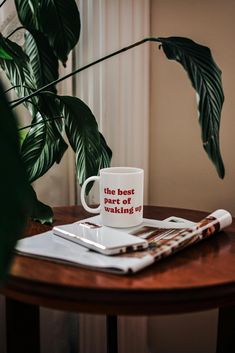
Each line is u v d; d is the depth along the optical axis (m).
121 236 0.62
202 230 0.67
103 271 0.53
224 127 1.14
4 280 0.24
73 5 0.81
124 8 1.08
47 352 1.17
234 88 1.12
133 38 1.10
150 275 0.53
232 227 0.77
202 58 0.62
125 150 1.14
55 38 0.84
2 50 0.70
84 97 1.10
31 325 0.68
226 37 1.11
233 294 0.50
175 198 1.21
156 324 1.26
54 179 1.13
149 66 1.15
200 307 0.49
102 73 1.09
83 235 0.63
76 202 1.15
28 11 0.86
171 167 1.20
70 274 0.52
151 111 1.18
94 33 1.08
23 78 0.92
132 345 1.21
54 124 0.89
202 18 1.12
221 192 1.18
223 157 1.16
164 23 1.14
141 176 0.73
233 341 0.80
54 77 0.90
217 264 0.57
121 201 0.72
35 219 0.78
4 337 1.09
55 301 0.49
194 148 1.18
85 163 0.82
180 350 1.26
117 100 1.11
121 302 0.47
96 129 0.82
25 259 0.58
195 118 1.17
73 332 1.18
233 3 1.10
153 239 0.65
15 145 0.26
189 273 0.54
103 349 1.18
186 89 1.16
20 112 1.03
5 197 0.25
